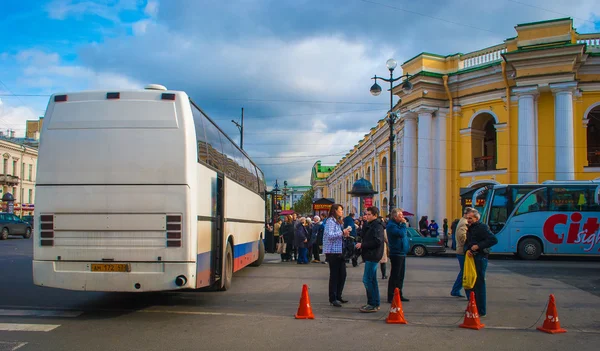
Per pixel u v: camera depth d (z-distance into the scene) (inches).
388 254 406.6
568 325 319.9
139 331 286.4
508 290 470.6
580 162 1059.9
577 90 1067.3
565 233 843.4
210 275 361.1
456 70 1232.2
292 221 795.4
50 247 314.0
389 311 339.6
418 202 1237.1
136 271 309.7
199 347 252.7
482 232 339.0
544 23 1070.4
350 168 2409.0
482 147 1224.8
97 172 314.7
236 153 493.4
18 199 2437.3
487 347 261.4
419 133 1245.1
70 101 322.0
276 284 502.9
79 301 385.7
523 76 1072.8
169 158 313.9
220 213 402.3
